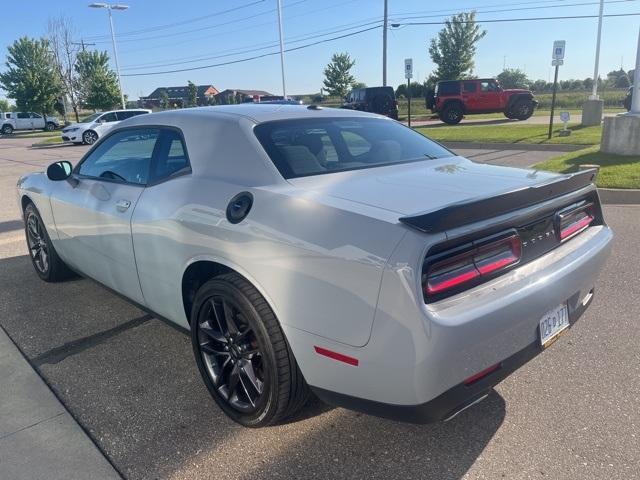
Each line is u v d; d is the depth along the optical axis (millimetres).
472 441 2592
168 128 3268
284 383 2463
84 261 4023
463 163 3303
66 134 26562
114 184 3531
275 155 2809
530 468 2395
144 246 3148
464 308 2078
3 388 3154
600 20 18391
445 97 24672
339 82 55781
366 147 3238
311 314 2250
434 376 2027
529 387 3035
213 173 2879
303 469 2438
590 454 2473
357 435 2654
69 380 3236
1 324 4039
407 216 2084
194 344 2920
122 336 3803
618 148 10547
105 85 44094
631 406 2826
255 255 2430
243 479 2387
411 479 2359
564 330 2648
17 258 5715
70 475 2424
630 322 3779
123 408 2939
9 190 11203
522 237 2400
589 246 2791
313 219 2299
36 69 44406
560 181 2551
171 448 2604
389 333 2029
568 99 46156
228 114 3143
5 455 2562
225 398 2785
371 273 2049
